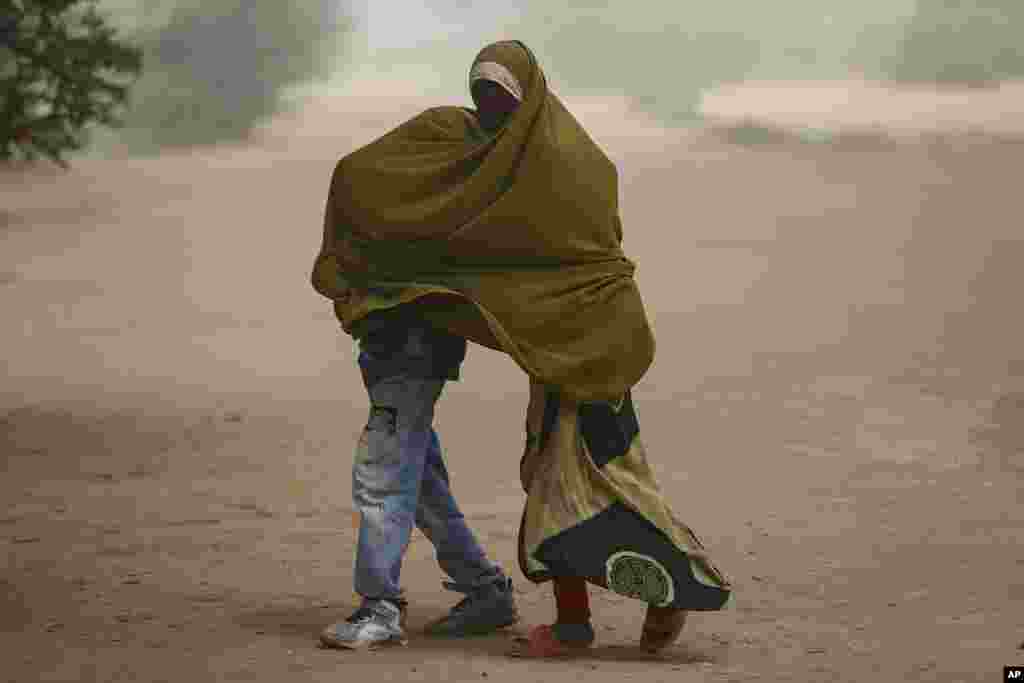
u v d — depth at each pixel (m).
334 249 11.82
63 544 15.95
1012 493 18.00
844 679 10.70
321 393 26.86
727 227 54.75
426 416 11.77
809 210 59.88
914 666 11.04
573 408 11.24
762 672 10.91
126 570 14.68
